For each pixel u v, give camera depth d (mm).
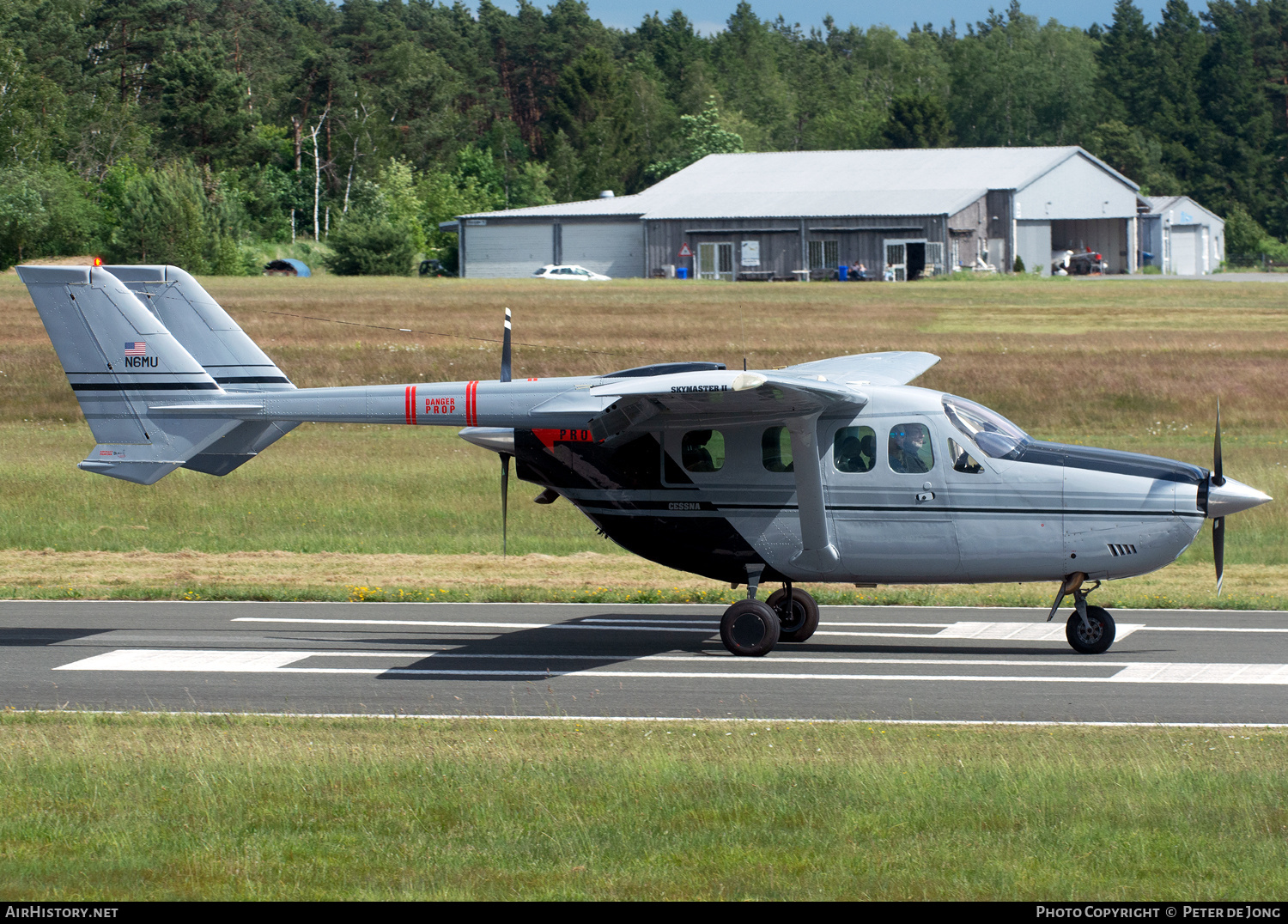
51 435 105375
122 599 55750
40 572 61344
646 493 46469
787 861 24297
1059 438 101000
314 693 40062
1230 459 88812
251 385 51344
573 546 68562
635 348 142750
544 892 23016
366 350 135625
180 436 49156
